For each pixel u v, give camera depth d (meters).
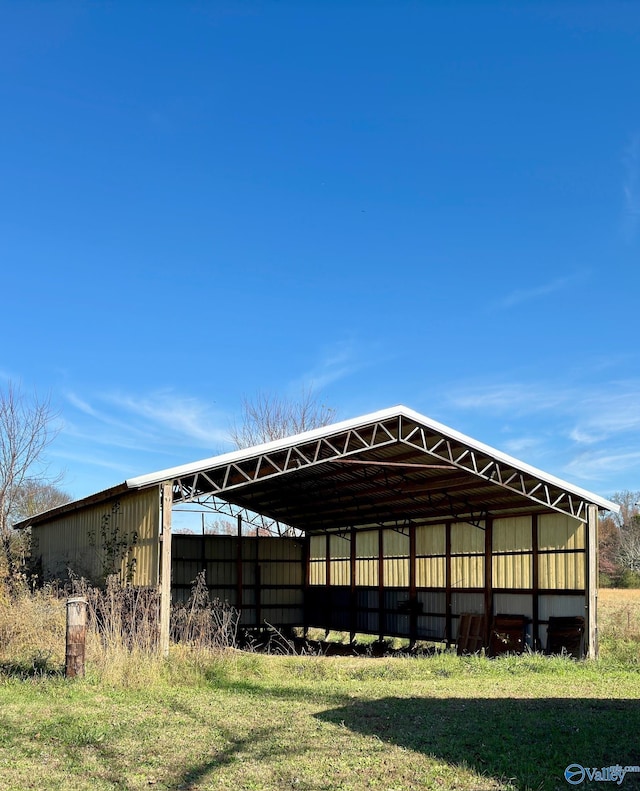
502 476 17.30
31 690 10.08
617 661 15.19
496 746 7.22
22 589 16.34
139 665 11.20
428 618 22.58
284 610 28.22
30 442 26.62
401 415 15.88
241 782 6.24
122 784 6.19
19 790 6.03
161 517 14.12
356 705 9.52
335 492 23.69
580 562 17.02
